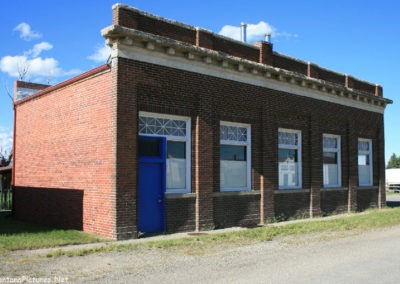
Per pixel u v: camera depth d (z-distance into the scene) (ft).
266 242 41.04
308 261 32.24
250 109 56.29
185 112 48.70
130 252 35.32
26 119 61.46
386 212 71.77
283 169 61.93
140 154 45.57
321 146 67.51
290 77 61.26
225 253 35.37
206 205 49.85
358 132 76.64
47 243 38.06
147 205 45.78
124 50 43.50
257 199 56.70
